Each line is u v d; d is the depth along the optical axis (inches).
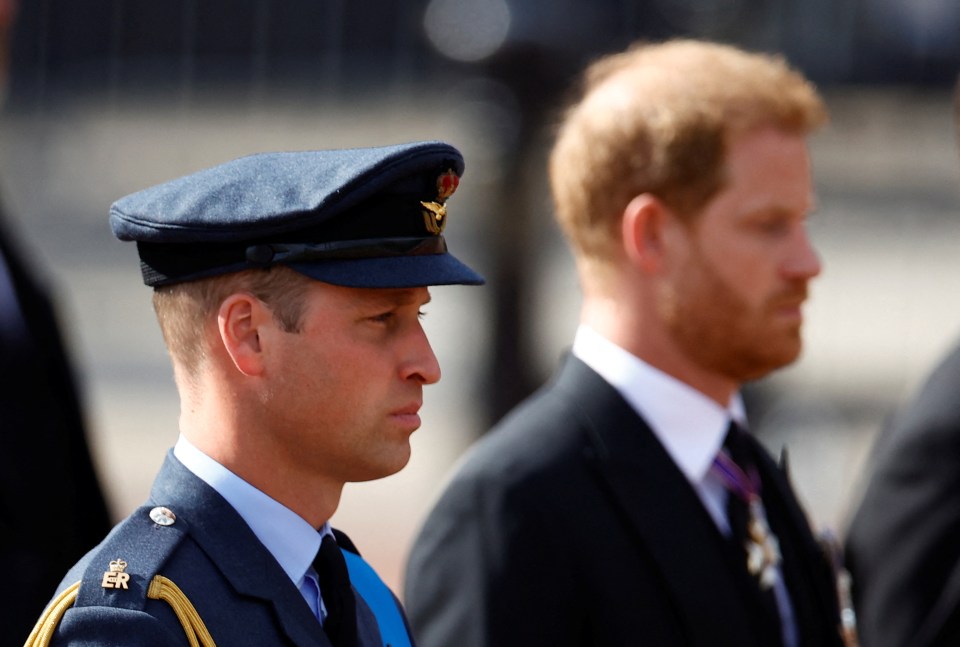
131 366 1457.9
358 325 271.7
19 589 440.8
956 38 1039.0
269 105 1155.9
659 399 394.6
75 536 478.6
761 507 410.3
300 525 278.1
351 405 270.4
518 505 371.2
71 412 486.3
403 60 1083.9
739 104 396.5
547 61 802.8
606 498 379.6
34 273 483.8
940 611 430.0
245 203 270.2
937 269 1469.0
